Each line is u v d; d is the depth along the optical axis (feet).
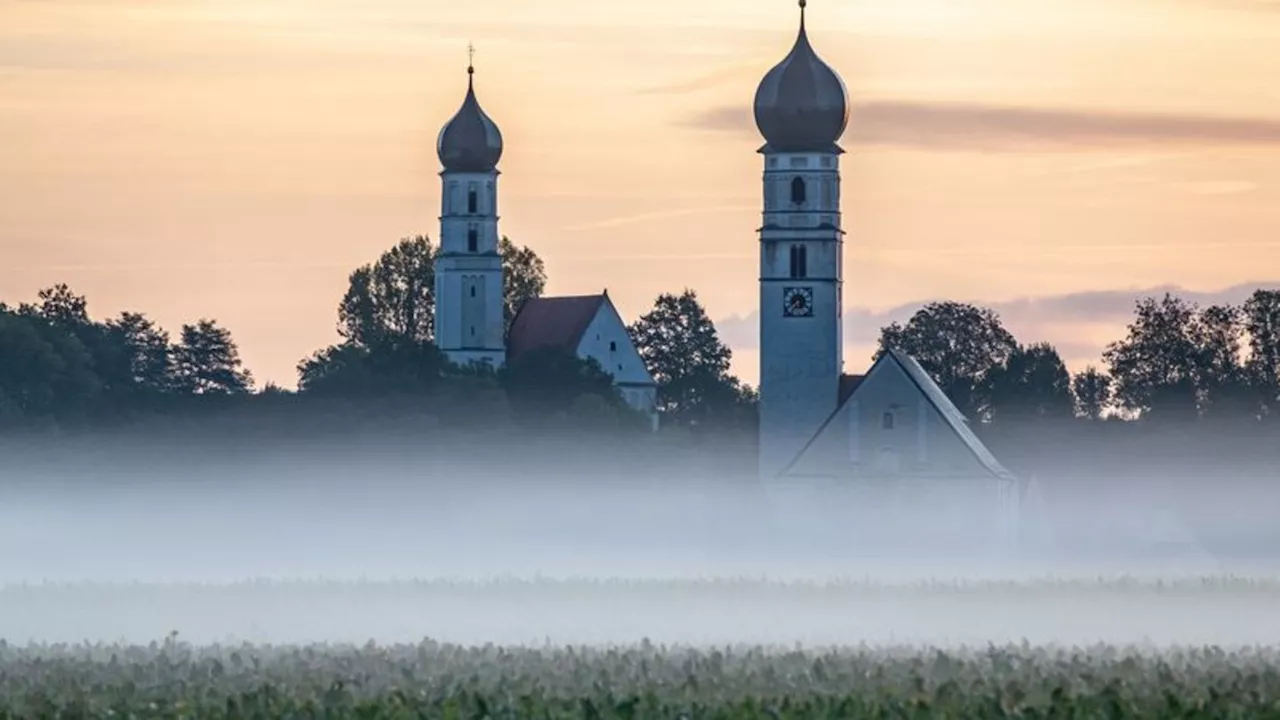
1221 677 433.89
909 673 438.40
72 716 393.50
